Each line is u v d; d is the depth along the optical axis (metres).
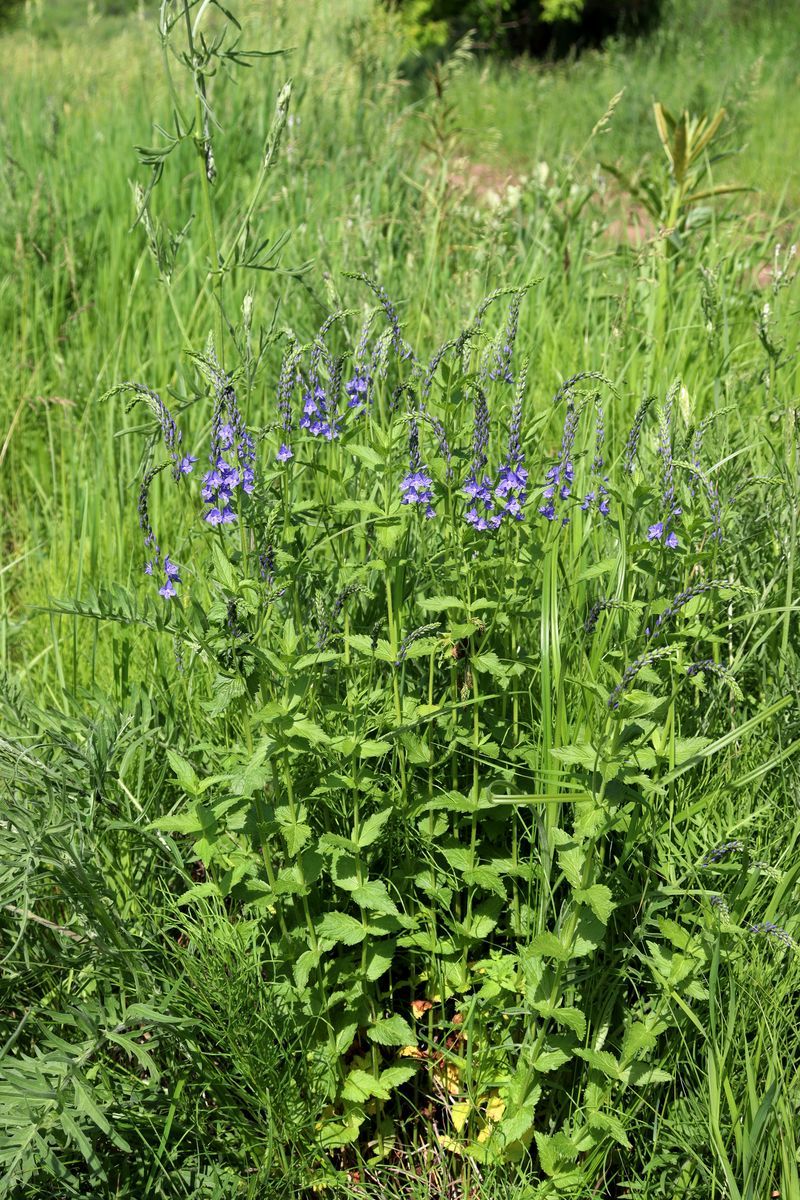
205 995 2.27
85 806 2.45
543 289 4.87
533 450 3.33
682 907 2.49
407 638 2.34
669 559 2.88
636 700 2.00
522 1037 2.55
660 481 2.77
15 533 4.45
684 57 15.30
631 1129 2.34
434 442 2.69
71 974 2.41
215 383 2.37
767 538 3.25
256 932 2.46
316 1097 2.41
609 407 3.99
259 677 2.42
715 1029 2.13
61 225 5.68
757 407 4.06
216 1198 2.17
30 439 4.82
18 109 7.46
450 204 5.55
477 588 2.65
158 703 2.98
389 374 3.19
